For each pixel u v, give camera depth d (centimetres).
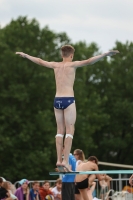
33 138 9831
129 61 13112
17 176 9494
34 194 3956
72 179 2892
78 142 10756
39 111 9888
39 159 9481
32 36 10450
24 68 9950
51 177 9744
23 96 9719
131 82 12794
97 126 11731
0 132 9538
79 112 10875
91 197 3500
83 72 11450
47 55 10619
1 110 9788
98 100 11750
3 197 3688
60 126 2580
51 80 10200
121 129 12675
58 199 4041
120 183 4191
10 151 9538
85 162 3453
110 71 13225
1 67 10006
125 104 12444
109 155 12750
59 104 2552
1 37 10419
